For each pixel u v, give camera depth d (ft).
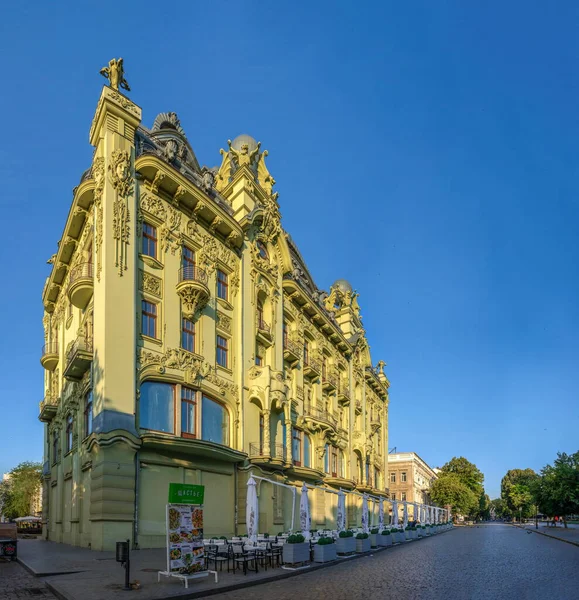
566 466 195.93
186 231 94.38
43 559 59.62
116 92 84.79
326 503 142.61
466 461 383.65
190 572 44.83
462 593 41.52
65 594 37.78
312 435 136.77
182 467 82.79
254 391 103.76
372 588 44.09
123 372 75.15
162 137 111.65
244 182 114.62
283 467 108.68
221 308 100.73
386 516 212.02
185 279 89.51
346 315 190.39
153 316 84.94
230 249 106.42
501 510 525.75
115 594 37.96
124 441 72.33
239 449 98.07
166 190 90.58
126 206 81.87
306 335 145.79
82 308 91.30
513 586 45.91
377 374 225.76
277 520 106.11
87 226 90.58
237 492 95.81
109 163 81.41
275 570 54.49
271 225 120.67
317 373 143.33
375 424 200.23
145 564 55.21
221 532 89.40
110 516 69.31
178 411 84.12
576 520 343.46
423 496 367.86
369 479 188.96
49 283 121.90
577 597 40.32
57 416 112.78
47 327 135.64
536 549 94.73
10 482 286.46
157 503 77.30
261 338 112.27
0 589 41.91
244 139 128.36
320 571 57.21
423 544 108.27
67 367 84.89
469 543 113.29
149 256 85.66
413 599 38.55
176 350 86.02
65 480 97.91
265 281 118.21
